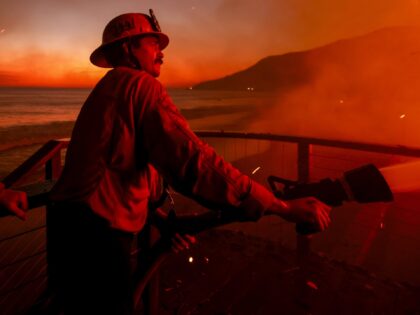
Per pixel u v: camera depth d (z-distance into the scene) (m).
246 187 0.97
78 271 1.24
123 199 1.20
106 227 1.20
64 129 27.56
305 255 3.26
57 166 2.76
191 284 3.00
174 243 1.36
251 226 6.73
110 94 1.14
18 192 1.30
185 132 1.02
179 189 1.03
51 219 1.49
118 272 1.24
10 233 5.38
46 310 1.51
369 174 1.00
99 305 1.24
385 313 2.66
